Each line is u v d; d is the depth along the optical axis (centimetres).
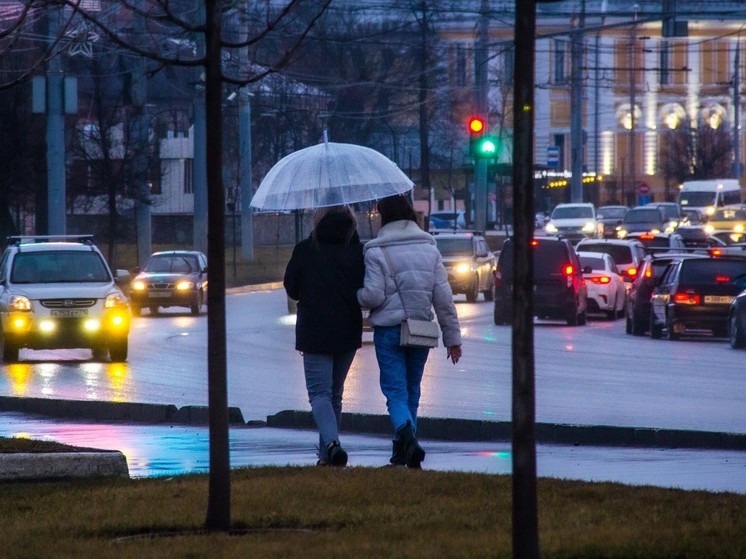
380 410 5575
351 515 2792
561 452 4406
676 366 7831
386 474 3334
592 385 6706
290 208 3872
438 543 2467
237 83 2705
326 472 3378
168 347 9450
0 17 9681
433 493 3058
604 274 12825
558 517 2734
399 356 3666
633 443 4625
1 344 8275
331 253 3638
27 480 3519
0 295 8294
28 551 2475
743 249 14962
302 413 5166
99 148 17775
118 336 8231
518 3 2169
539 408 5672
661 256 10888
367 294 3616
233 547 2484
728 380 6981
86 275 8469
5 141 16425
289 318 12331
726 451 4428
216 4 2608
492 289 15562
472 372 7438
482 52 17488
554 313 11800
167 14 2623
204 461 4109
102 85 16875
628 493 3052
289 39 13288
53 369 7800
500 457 4203
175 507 2927
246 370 7675
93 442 4669
